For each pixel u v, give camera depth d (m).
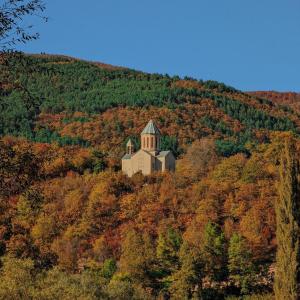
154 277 165.50
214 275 162.75
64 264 170.12
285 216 109.44
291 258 106.69
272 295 142.12
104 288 104.38
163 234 185.50
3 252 127.50
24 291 80.50
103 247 199.75
